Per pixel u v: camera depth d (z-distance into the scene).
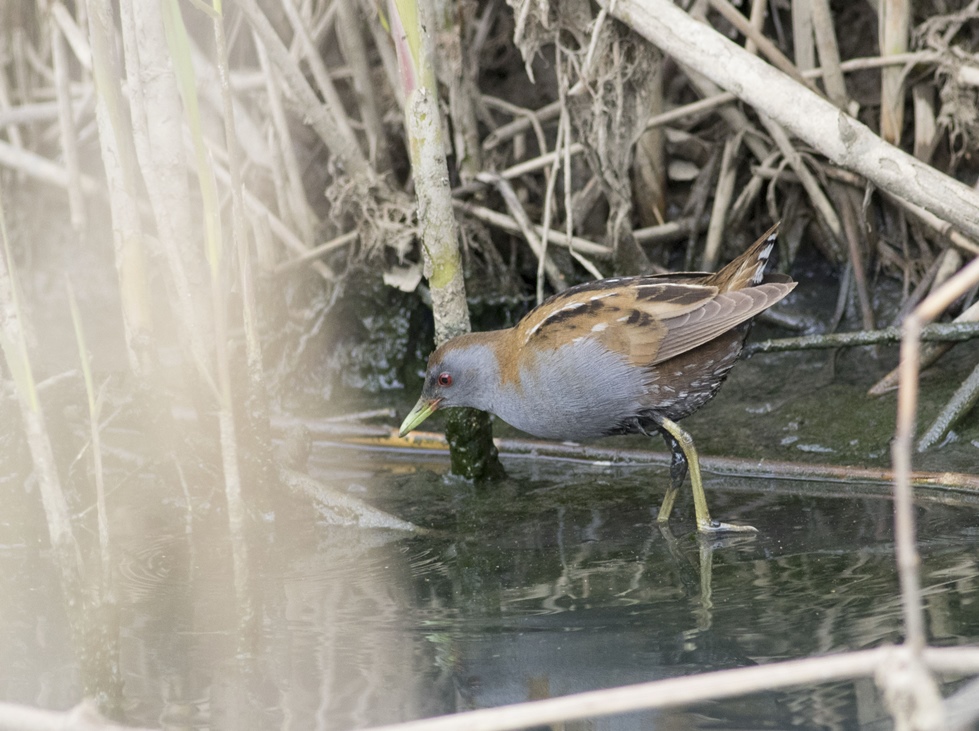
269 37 10.72
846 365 10.84
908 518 3.51
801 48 11.14
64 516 5.59
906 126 11.27
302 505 8.76
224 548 8.16
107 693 5.66
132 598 7.22
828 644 5.77
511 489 9.41
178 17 6.05
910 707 3.34
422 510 8.95
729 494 8.89
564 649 6.04
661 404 8.40
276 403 12.12
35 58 13.80
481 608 6.74
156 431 8.36
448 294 9.09
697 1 11.02
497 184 11.50
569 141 10.40
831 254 11.59
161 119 8.33
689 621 6.28
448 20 10.59
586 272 11.91
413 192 12.30
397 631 6.46
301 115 12.04
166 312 12.04
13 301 5.39
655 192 11.94
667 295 8.20
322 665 6.02
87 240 13.46
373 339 12.22
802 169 11.07
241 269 7.92
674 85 12.06
